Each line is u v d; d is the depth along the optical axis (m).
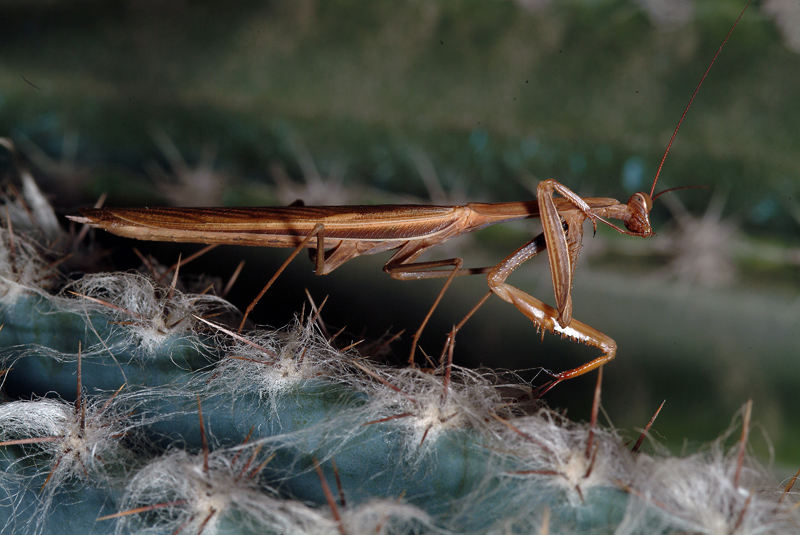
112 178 0.30
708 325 0.29
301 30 0.30
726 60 0.29
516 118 0.30
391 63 0.30
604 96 0.30
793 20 0.29
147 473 0.25
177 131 0.30
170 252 0.30
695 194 0.29
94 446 0.25
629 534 0.24
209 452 0.25
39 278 0.26
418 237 0.28
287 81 0.30
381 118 0.30
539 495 0.24
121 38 0.30
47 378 0.26
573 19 0.29
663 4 0.29
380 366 0.25
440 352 0.29
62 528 0.25
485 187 0.30
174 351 0.25
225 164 0.30
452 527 0.24
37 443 0.25
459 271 0.27
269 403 0.25
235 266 0.30
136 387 0.25
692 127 0.29
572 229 0.27
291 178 0.30
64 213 0.29
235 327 0.26
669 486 0.24
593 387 0.28
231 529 0.24
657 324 0.29
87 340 0.26
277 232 0.27
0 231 0.26
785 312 0.29
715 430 0.28
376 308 0.29
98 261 0.28
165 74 0.30
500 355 0.29
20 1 0.30
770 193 0.29
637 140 0.30
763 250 0.29
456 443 0.25
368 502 0.24
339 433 0.25
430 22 0.30
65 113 0.30
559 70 0.30
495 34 0.30
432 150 0.30
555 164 0.30
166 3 0.30
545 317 0.27
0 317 0.26
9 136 0.30
